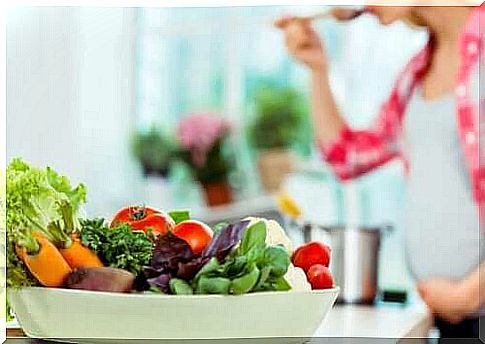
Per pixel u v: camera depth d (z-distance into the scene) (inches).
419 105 63.3
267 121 81.4
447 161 61.1
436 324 58.2
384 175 77.5
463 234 59.8
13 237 41.6
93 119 83.0
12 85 81.4
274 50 82.7
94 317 40.8
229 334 40.8
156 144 83.2
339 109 78.3
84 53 83.0
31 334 42.9
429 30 62.4
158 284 41.1
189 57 84.0
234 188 82.1
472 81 60.7
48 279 41.4
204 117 83.0
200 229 44.0
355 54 81.6
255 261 40.9
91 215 81.8
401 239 76.7
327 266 45.6
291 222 79.0
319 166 79.7
